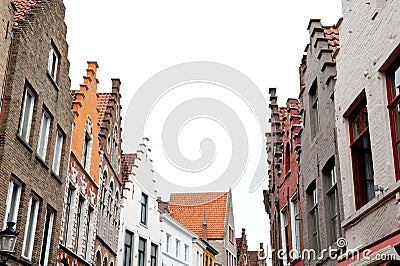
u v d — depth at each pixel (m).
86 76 21.22
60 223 17.19
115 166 26.17
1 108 12.42
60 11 17.02
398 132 9.33
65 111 17.61
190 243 38.72
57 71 17.02
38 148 15.14
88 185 20.89
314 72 14.89
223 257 45.91
